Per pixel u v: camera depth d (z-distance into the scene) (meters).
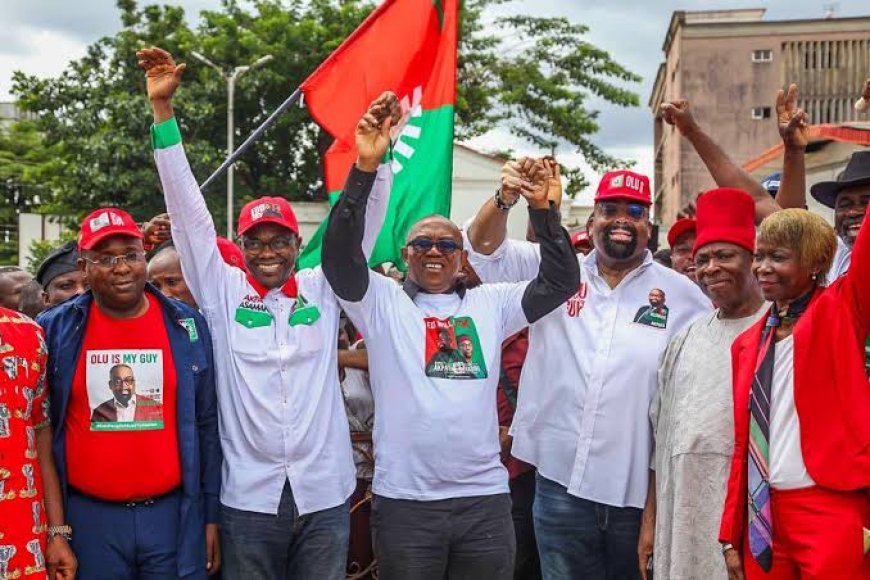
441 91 6.38
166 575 4.21
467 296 4.64
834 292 3.70
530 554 5.56
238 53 23.95
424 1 6.38
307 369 4.39
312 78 6.22
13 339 3.91
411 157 6.31
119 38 24.31
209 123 24.34
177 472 4.24
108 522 4.15
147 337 4.27
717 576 4.04
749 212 4.27
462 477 4.36
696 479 4.09
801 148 5.18
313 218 25.03
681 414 4.20
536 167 4.43
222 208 23.66
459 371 4.43
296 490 4.29
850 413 3.58
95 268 4.14
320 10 24.75
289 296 4.49
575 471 4.63
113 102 22.44
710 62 34.44
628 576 4.66
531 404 4.85
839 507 3.58
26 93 24.20
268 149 26.08
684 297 4.79
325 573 4.34
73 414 4.18
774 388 3.80
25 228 45.62
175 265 5.34
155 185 22.62
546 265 4.50
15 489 3.82
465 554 4.41
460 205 25.61
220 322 4.44
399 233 6.23
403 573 4.35
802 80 34.31
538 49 27.72
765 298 3.90
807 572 3.58
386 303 4.51
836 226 4.97
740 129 34.44
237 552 4.29
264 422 4.30
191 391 4.29
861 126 5.82
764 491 3.75
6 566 3.77
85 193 23.27
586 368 4.68
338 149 6.23
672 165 35.88
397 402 4.41
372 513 4.48
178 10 24.66
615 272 4.86
